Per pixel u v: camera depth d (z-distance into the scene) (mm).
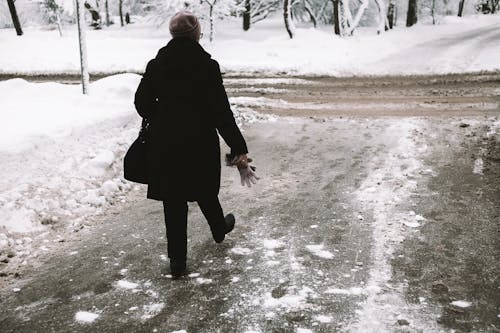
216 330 2738
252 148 6641
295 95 11781
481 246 3629
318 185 5125
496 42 18469
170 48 3129
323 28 29453
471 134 6801
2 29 37375
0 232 3920
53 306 3018
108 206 4715
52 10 34875
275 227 4129
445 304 2912
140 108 3225
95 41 24000
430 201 4531
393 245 3705
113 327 2791
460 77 13867
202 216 4418
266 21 31875
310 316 2842
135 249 3799
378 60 18344
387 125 7672
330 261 3502
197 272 3418
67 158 5172
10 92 7676
